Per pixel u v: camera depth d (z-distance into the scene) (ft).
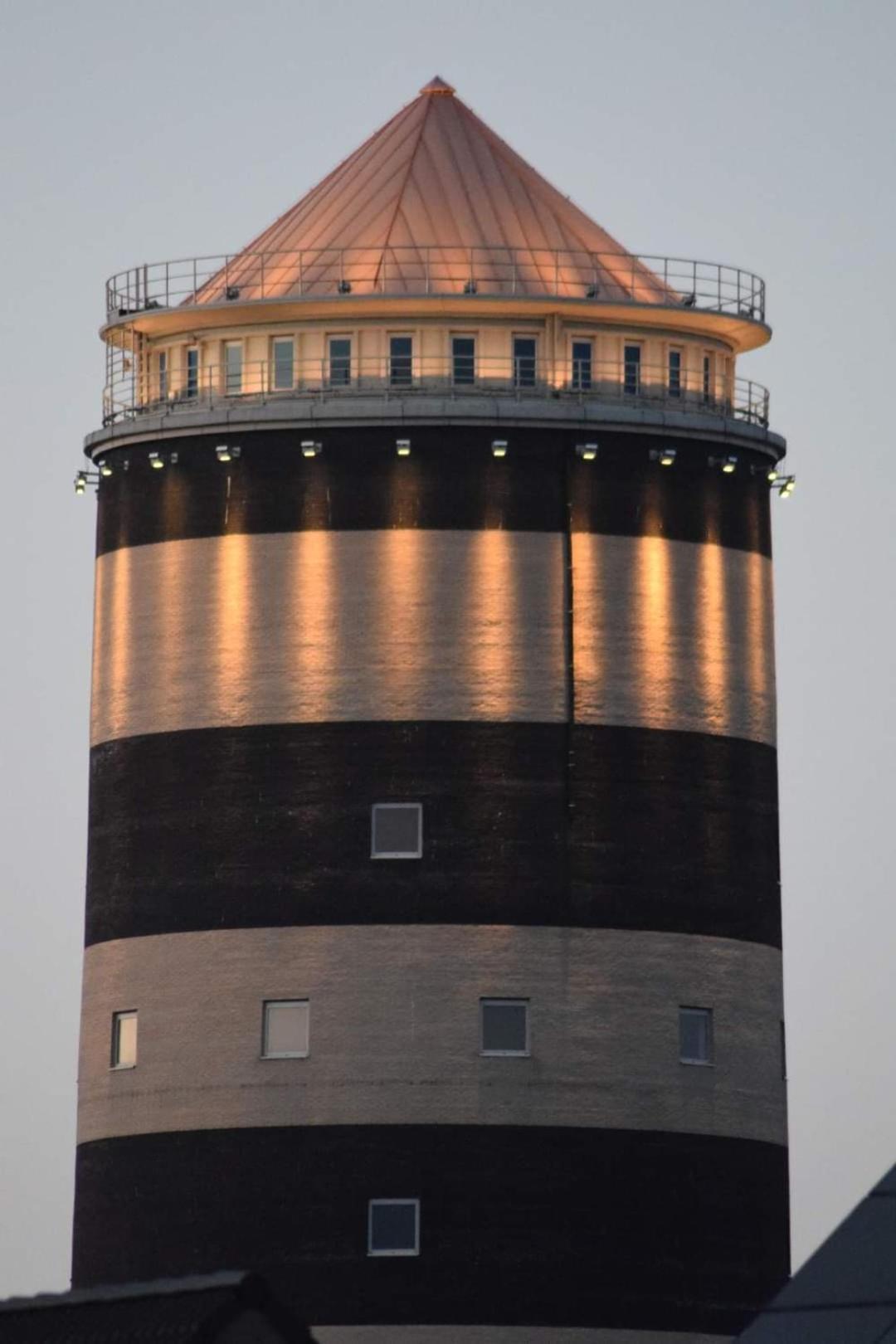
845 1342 521.24
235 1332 569.64
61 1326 585.22
